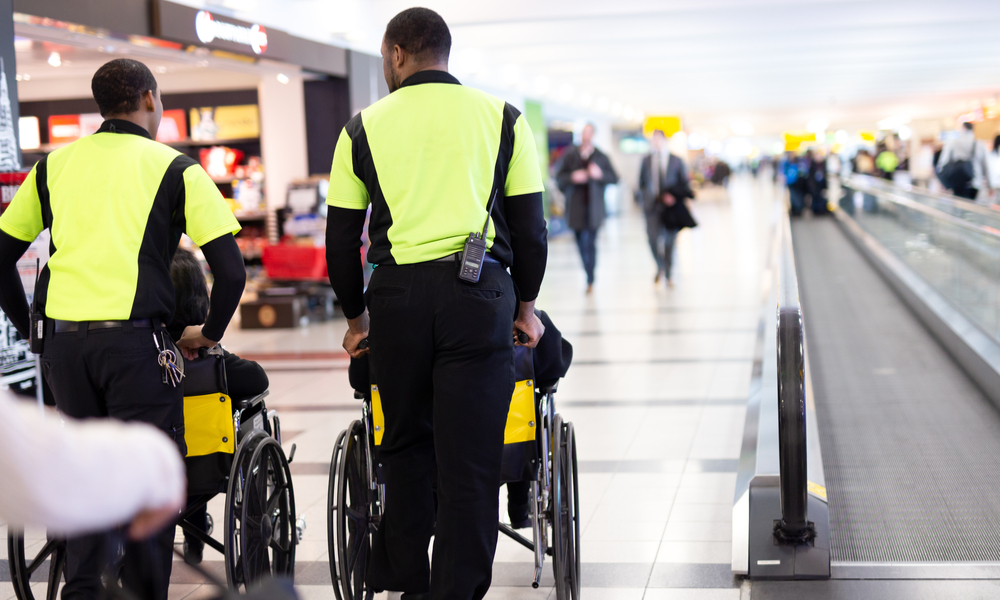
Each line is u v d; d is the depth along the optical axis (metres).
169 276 2.62
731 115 38.78
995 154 15.39
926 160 38.91
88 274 2.50
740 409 5.90
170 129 11.81
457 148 2.41
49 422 1.05
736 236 19.22
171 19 7.18
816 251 15.80
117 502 1.06
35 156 10.98
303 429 5.79
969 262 7.41
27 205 2.67
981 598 3.06
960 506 4.22
